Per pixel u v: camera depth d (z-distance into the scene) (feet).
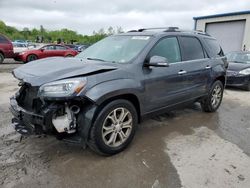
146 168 10.38
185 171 10.25
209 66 16.94
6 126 14.21
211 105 18.13
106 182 9.40
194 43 16.26
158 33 13.93
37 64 11.86
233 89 29.14
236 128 15.42
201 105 18.43
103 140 10.71
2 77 31.55
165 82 13.30
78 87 9.66
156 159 11.12
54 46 56.39
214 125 15.83
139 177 9.76
